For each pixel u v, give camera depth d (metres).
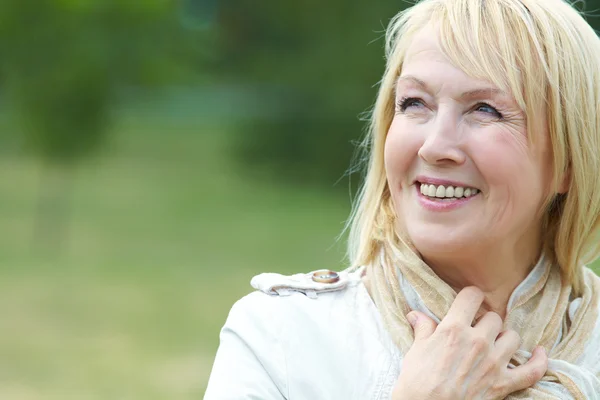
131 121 47.97
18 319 12.29
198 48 20.77
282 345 2.41
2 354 10.55
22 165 30.59
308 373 2.38
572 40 2.37
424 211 2.37
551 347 2.49
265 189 27.48
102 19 19.16
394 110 2.54
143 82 19.95
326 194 26.94
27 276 15.34
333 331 2.43
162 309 12.88
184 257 16.98
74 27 18.91
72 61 18.95
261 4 30.67
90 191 25.97
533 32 2.32
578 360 2.49
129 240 18.81
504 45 2.31
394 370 2.36
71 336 11.43
